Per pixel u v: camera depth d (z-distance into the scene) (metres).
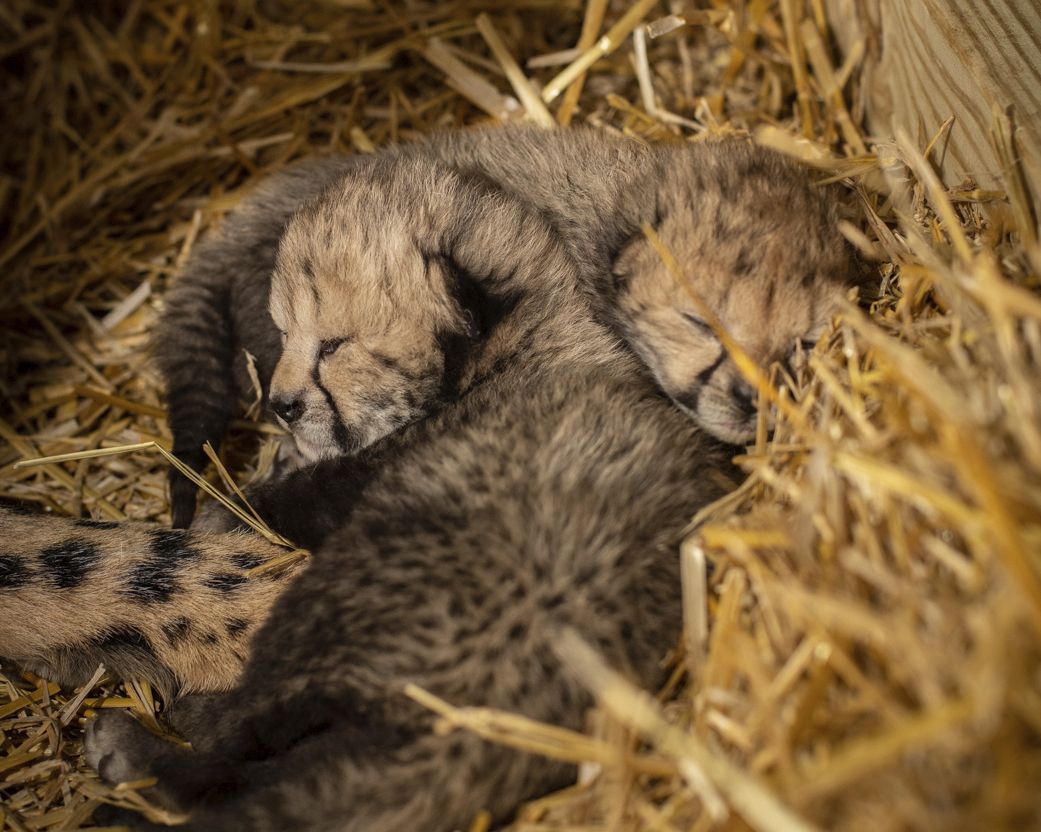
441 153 0.70
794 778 0.46
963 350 0.54
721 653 0.52
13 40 0.89
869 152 0.71
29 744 0.60
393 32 0.84
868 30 0.71
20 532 0.61
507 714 0.52
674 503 0.57
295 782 0.53
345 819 0.52
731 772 0.46
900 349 0.52
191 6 0.87
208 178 0.81
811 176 0.65
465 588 0.54
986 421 0.50
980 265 0.53
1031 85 0.59
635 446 0.58
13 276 0.79
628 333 0.63
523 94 0.78
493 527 0.55
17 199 0.83
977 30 0.61
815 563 0.51
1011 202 0.59
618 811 0.50
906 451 0.51
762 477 0.57
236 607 0.60
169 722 0.61
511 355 0.64
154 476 0.71
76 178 0.83
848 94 0.75
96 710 0.62
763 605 0.52
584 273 0.65
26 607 0.60
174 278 0.76
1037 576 0.46
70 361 0.76
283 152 0.82
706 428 0.60
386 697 0.53
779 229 0.59
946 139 0.64
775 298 0.58
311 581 0.57
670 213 0.61
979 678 0.45
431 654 0.53
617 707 0.48
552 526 0.55
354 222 0.63
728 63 0.78
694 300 0.58
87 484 0.71
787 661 0.50
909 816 0.45
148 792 0.57
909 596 0.48
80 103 0.86
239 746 0.57
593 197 0.66
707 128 0.75
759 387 0.55
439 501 0.57
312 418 0.63
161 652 0.61
